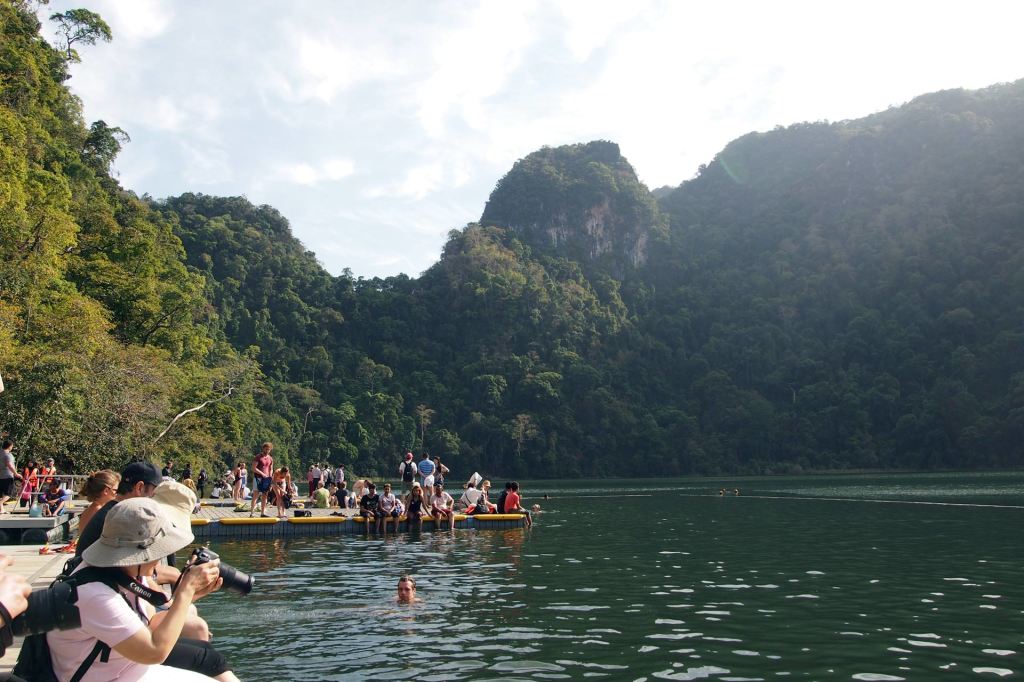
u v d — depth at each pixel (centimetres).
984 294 13600
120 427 3022
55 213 3173
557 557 1748
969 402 11638
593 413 13062
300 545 2012
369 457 11394
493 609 1134
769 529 2478
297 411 11175
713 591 1286
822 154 18500
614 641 934
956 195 15538
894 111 18675
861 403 12656
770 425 12638
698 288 16362
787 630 990
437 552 1852
